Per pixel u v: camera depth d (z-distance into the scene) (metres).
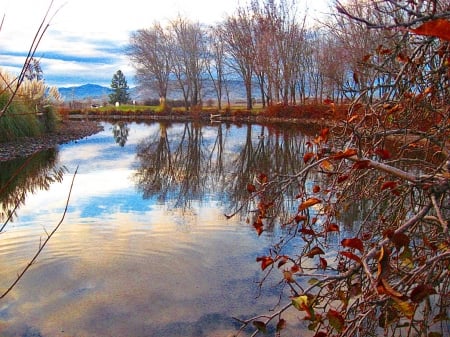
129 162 12.10
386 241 1.31
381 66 2.18
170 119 35.81
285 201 6.25
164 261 4.57
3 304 3.69
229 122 30.42
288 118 27.33
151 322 3.43
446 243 1.61
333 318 1.38
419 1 1.66
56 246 4.96
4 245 4.98
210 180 9.43
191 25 39.38
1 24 1.72
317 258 4.44
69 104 39.88
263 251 4.80
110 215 6.29
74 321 3.44
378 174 2.48
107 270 4.32
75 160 12.20
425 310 1.82
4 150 13.05
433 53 2.11
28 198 7.34
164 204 7.02
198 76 39.72
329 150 1.93
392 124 2.66
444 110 2.30
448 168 1.61
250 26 32.00
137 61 42.31
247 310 3.61
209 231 5.52
